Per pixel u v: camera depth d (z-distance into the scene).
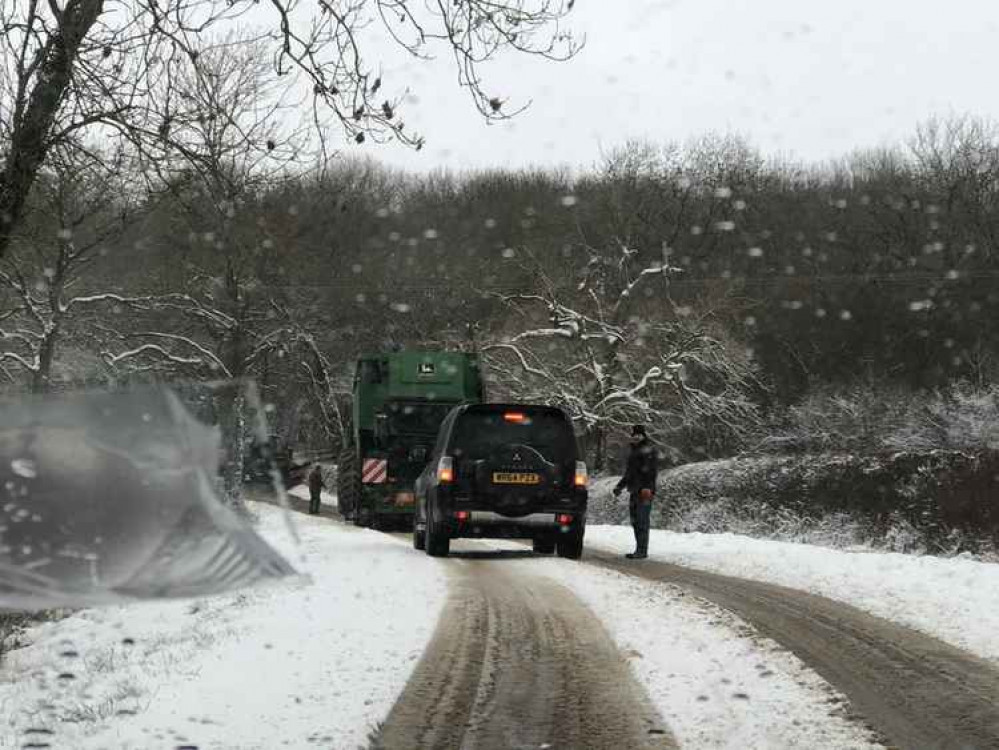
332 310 45.69
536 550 20.39
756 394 48.81
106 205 21.81
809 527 31.67
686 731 6.77
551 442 18.23
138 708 7.11
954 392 36.62
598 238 51.84
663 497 39.84
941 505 27.53
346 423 35.66
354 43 10.16
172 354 33.44
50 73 10.30
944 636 10.27
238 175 15.79
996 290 49.88
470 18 9.97
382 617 10.94
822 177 58.59
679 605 12.04
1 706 7.75
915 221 54.75
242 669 8.31
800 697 7.68
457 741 6.45
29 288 26.41
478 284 50.34
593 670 8.53
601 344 46.53
